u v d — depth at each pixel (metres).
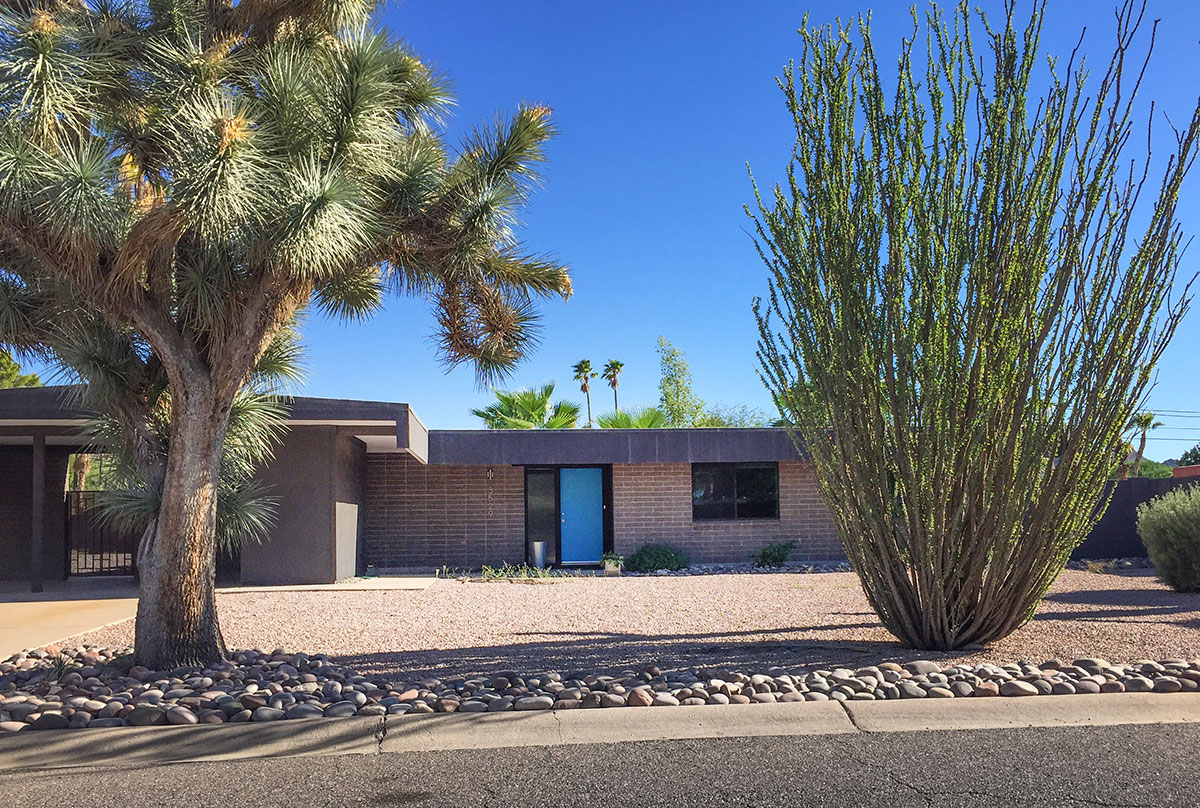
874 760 4.22
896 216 6.21
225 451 8.24
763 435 18.06
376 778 4.06
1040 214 6.14
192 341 6.67
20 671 6.54
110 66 6.33
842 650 6.91
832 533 18.84
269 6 7.03
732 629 8.52
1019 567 6.50
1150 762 4.13
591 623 9.26
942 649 6.72
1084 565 16.61
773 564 18.03
